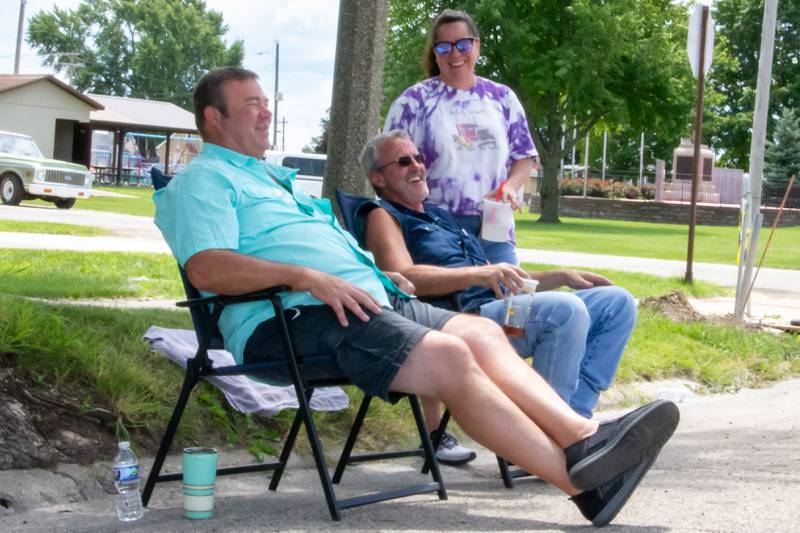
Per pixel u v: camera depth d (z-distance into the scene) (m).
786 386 8.85
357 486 4.85
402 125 5.93
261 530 3.83
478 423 3.92
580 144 62.97
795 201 56.22
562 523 4.07
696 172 16.38
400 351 3.92
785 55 72.06
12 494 4.14
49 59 100.69
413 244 5.17
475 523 4.02
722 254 26.95
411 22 42.03
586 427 3.98
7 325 4.90
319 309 4.11
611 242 30.27
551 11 41.84
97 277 10.72
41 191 27.70
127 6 100.81
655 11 43.25
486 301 5.16
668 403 3.96
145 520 4.00
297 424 4.61
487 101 5.94
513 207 5.62
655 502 4.45
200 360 4.19
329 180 7.70
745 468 5.30
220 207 4.18
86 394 4.80
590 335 5.14
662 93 43.03
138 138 87.75
